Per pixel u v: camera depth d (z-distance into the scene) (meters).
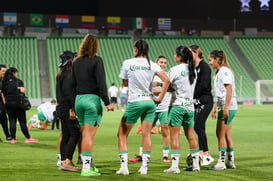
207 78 14.70
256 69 79.50
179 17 87.50
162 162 15.55
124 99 55.94
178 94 13.31
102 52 80.06
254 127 31.66
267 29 88.81
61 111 13.62
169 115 13.36
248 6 90.19
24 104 21.31
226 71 13.95
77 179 12.05
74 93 12.95
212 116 15.00
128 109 12.81
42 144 21.16
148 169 13.95
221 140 14.08
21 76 71.44
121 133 13.06
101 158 16.58
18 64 73.81
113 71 75.62
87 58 12.59
